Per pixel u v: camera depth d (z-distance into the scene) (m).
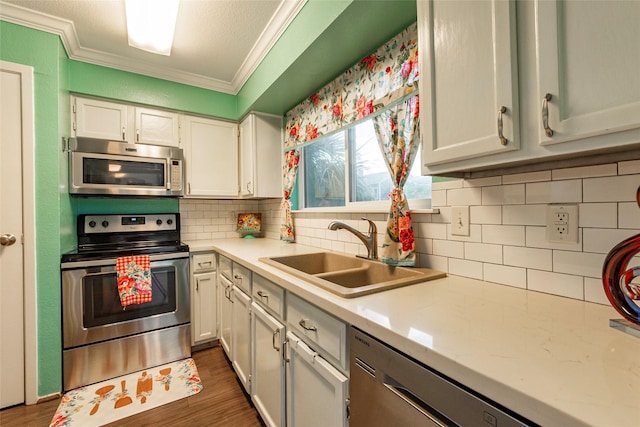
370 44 1.45
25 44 1.63
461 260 1.13
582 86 0.59
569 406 0.39
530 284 0.94
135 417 1.53
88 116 2.07
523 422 0.43
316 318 0.98
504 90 0.71
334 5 1.26
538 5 0.65
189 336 2.16
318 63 1.63
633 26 0.53
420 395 0.58
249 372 1.58
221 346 2.35
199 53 2.07
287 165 2.42
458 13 0.82
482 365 0.50
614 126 0.55
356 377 0.77
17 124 1.61
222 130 2.62
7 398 1.60
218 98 2.56
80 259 1.78
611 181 0.77
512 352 0.54
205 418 1.53
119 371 1.90
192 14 1.65
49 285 1.69
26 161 1.62
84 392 1.74
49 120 1.69
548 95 0.64
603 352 0.54
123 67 2.16
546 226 0.89
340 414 0.84
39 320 1.67
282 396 1.21
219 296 2.26
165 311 2.06
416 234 1.31
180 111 2.42
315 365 0.97
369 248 1.48
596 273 0.80
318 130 1.97
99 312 1.85
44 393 1.67
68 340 1.75
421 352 0.58
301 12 1.52
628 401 0.40
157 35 1.68
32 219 1.64
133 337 1.95
